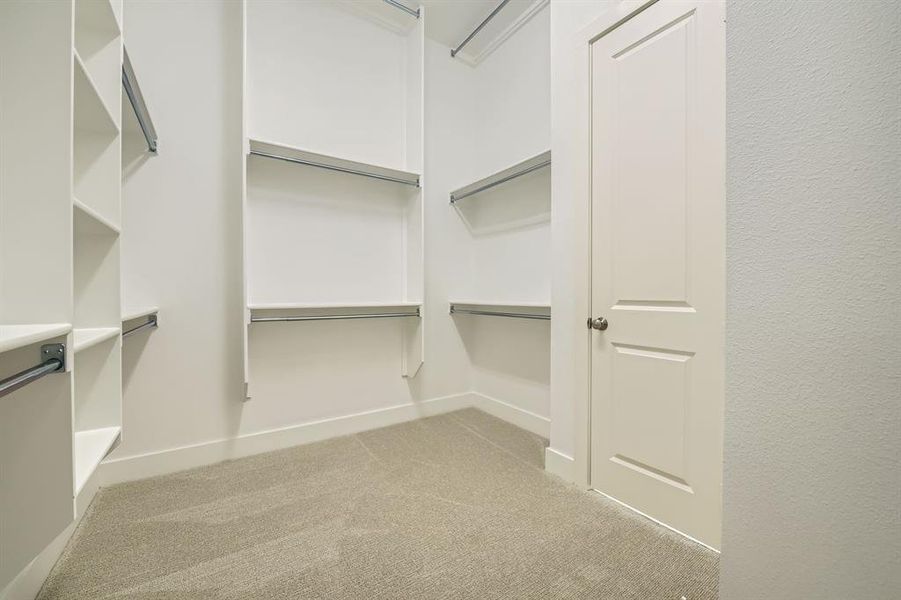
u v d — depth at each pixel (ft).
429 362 9.08
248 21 6.82
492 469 6.25
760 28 1.75
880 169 1.42
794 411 1.64
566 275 5.92
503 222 8.92
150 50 5.97
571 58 5.80
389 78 8.40
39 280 2.65
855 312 1.48
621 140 5.13
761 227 1.74
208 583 3.76
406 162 8.57
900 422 1.38
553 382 6.16
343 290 7.88
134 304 5.88
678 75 4.50
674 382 4.59
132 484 5.71
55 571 3.91
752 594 1.77
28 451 2.61
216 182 6.51
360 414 8.09
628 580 3.79
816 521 1.58
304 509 5.07
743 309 1.81
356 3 7.79
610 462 5.32
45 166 2.67
